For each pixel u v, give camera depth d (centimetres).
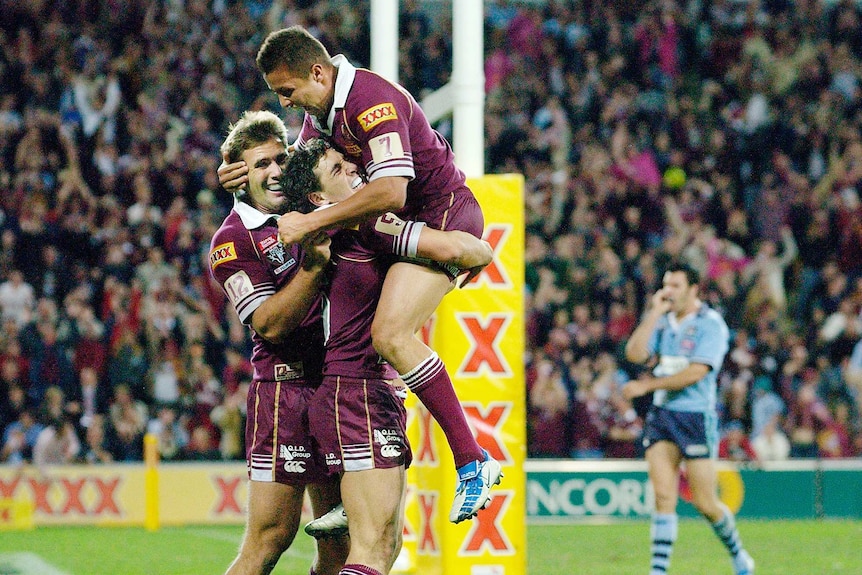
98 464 2764
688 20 4162
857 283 3481
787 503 2819
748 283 3381
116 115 3550
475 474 1005
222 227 1062
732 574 1867
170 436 2861
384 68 1781
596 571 1898
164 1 3912
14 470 2734
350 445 1001
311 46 988
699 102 4062
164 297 3038
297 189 997
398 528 1020
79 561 2041
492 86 3928
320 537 1074
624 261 3312
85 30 3772
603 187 3578
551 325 3141
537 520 2753
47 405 2788
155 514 2678
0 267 3156
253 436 1056
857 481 2834
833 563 2009
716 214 3638
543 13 4162
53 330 2931
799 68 4147
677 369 1662
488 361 1413
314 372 1041
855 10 4350
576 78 3962
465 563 1412
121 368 2928
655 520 1655
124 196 3428
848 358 3266
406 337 992
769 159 3878
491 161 3706
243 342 3056
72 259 3250
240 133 1056
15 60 3662
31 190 3291
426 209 1037
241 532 2558
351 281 1010
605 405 2941
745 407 3025
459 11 1484
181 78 3741
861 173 3838
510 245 1423
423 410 1495
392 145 969
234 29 3909
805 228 3653
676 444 1652
